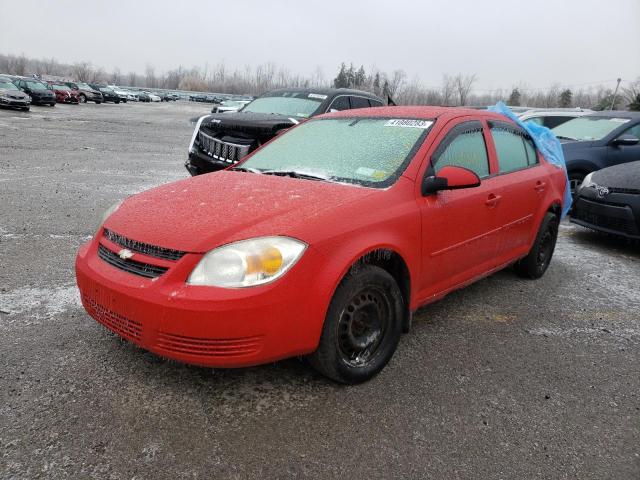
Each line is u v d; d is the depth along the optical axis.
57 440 2.33
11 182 8.23
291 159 3.73
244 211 2.76
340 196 2.95
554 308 4.32
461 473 2.30
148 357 3.07
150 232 2.67
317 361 2.75
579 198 6.75
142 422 2.49
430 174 3.33
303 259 2.53
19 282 4.10
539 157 4.96
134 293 2.51
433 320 3.94
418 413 2.71
